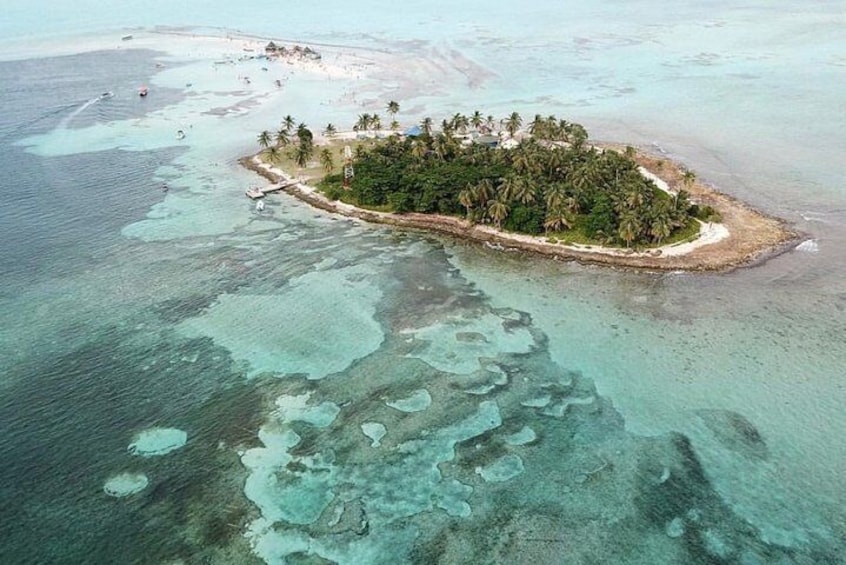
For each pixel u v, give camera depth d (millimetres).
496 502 73062
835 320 100125
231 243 134000
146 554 68625
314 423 85375
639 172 144000
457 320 105188
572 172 136875
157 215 148625
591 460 77938
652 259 118938
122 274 122750
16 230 141875
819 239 123750
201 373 95500
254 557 68062
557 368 93250
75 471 79125
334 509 73062
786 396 85938
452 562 66812
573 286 113125
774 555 65875
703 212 132125
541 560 66562
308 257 127250
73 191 163250
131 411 88625
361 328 104312
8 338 104062
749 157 165000
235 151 190250
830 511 70188
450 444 81062
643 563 65812
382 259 125438
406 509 72750
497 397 88375
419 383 91625
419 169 148875
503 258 123375
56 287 118688
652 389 88500
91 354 100188
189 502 74562
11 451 82188
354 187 148250
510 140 178750
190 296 114938
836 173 152625
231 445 82438
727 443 79188
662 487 73938
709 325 100812
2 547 69625
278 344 101312
